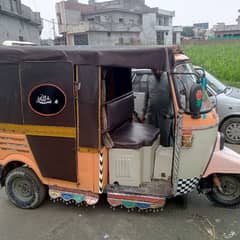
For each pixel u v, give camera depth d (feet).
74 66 14.06
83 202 16.48
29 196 16.65
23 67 14.67
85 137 14.66
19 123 15.46
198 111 14.30
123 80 17.69
